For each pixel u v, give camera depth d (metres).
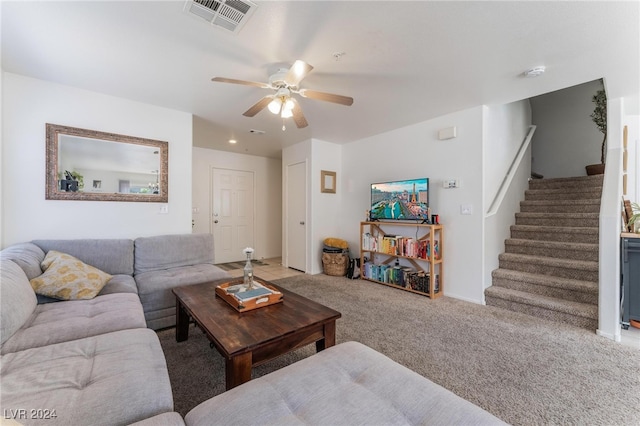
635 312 2.30
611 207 2.34
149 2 1.58
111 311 1.79
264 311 1.80
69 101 2.71
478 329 2.46
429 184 3.68
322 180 4.82
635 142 2.73
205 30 1.83
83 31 1.84
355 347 1.38
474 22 1.75
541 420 1.41
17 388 1.00
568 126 5.09
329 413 0.92
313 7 1.62
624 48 2.00
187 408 1.50
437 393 1.02
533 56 2.13
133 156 3.05
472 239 3.26
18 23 1.75
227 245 5.80
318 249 4.79
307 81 2.56
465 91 2.79
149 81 2.59
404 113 3.43
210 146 5.28
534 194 4.36
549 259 3.19
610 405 1.51
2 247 2.40
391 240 3.88
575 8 1.61
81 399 0.95
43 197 2.61
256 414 0.91
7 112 2.43
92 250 2.60
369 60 2.20
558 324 2.56
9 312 1.41
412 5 1.60
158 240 3.01
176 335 2.25
